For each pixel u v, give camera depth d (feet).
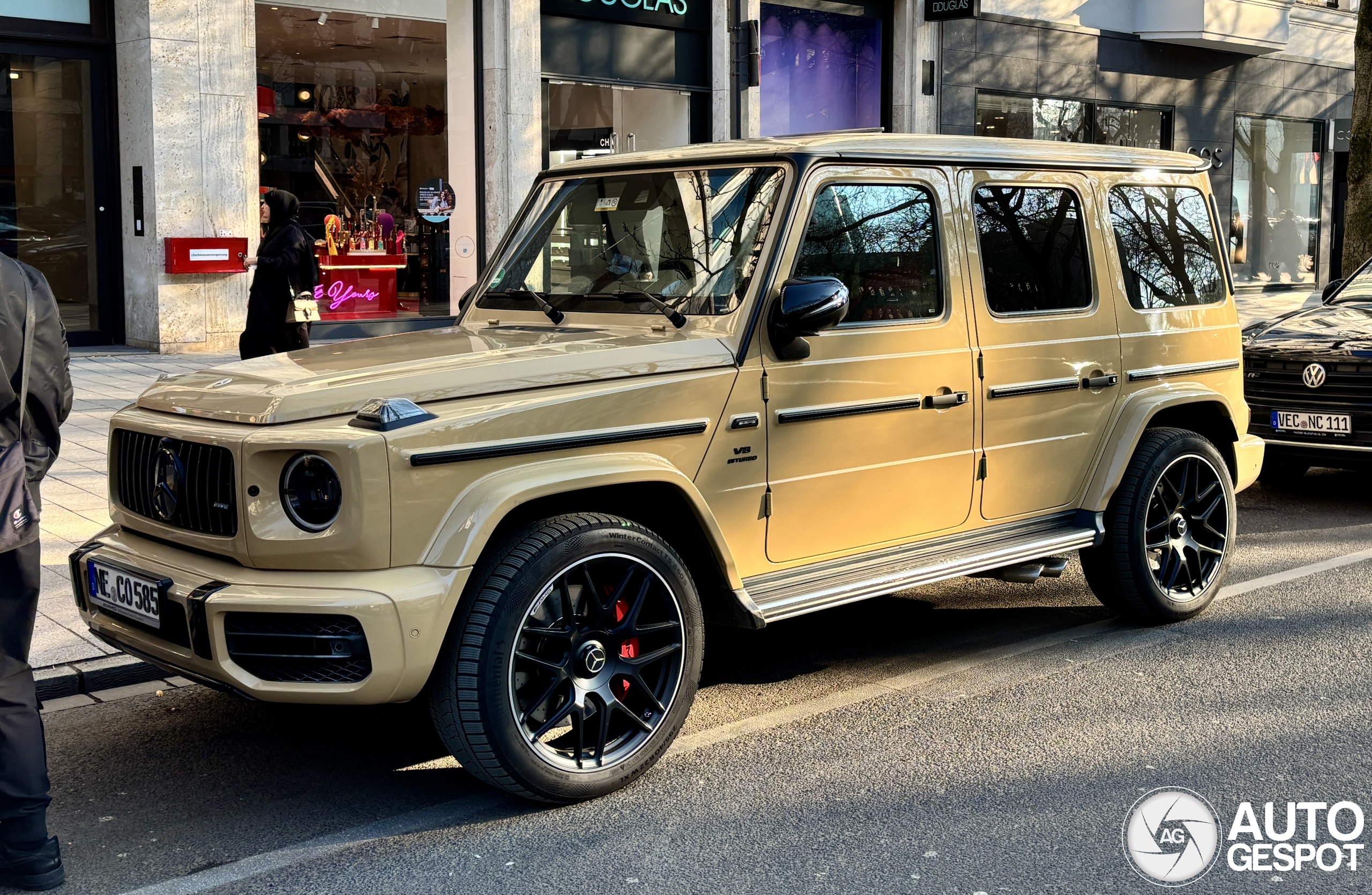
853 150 15.29
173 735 15.29
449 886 11.36
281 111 48.19
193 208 45.73
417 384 12.50
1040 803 12.96
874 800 13.07
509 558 12.26
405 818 12.84
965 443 16.35
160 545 13.23
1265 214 85.92
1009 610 20.44
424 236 51.88
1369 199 42.42
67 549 22.09
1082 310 17.90
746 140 16.26
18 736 11.27
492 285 16.92
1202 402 19.58
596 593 12.78
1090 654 17.92
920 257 16.01
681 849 12.01
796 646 18.61
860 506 15.38
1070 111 72.13
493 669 12.07
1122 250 18.63
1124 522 18.26
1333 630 18.85
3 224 45.44
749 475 14.24
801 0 60.90
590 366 13.25
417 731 15.37
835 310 13.96
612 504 13.75
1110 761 14.03
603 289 15.74
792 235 14.57
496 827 12.55
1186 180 20.07
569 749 13.26
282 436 11.86
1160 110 77.15
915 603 20.98
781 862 11.73
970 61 66.08
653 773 13.83
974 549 16.48
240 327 47.21
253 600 11.60
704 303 14.71
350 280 50.29
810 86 62.03
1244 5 75.92
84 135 46.34
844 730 15.08
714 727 15.26
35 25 44.86
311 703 11.76
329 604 11.43
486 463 12.28
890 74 64.64
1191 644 18.29
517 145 51.62
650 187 15.97
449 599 11.80
